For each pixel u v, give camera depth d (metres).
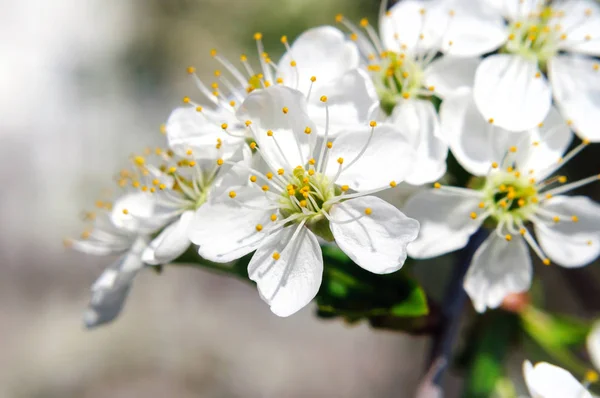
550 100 0.18
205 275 0.50
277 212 0.18
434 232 0.18
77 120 0.54
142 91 0.55
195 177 0.18
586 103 0.19
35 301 0.50
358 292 0.18
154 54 0.56
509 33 0.19
